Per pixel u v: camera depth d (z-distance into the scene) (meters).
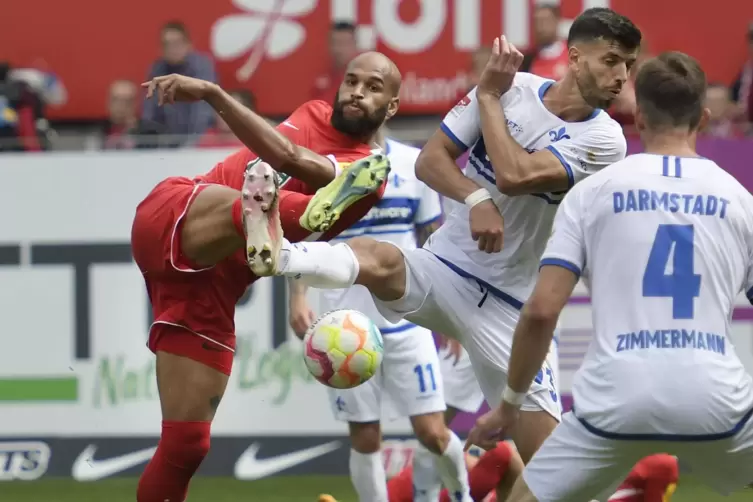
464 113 16.77
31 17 35.62
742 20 34.62
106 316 25.64
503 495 20.64
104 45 35.62
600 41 16.00
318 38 34.97
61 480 25.56
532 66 30.45
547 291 13.38
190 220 15.23
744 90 32.38
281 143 15.31
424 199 21.80
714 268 13.22
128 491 24.41
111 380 25.59
